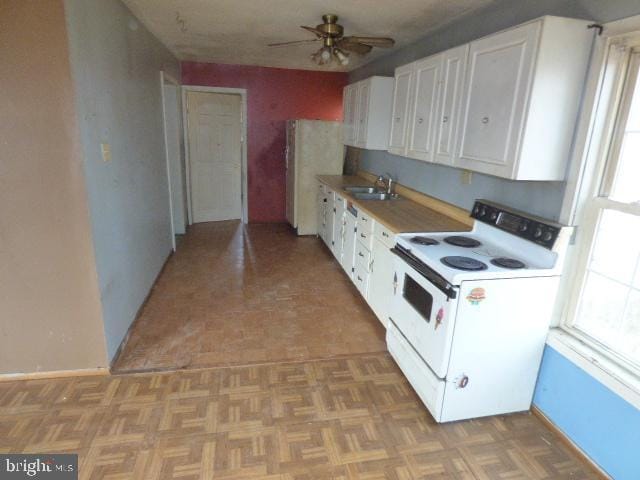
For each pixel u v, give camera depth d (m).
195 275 3.93
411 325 2.27
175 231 5.32
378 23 3.01
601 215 1.87
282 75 5.54
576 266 1.99
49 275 2.16
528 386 2.13
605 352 1.83
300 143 5.10
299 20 3.07
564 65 1.79
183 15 3.02
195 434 1.93
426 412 2.14
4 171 1.98
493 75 2.05
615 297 1.81
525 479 1.76
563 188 1.97
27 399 2.14
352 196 3.73
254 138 5.71
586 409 1.85
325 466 1.78
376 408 2.16
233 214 6.11
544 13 2.08
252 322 3.04
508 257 2.14
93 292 2.24
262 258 4.48
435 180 3.24
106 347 2.34
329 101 5.78
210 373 2.40
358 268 3.46
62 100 1.93
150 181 3.54
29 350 2.26
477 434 2.01
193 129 5.53
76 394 2.19
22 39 1.83
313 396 2.24
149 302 3.32
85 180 2.06
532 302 1.96
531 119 1.83
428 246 2.30
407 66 3.08
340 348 2.72
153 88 3.68
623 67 1.73
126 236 2.78
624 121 1.77
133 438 1.89
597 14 1.79
